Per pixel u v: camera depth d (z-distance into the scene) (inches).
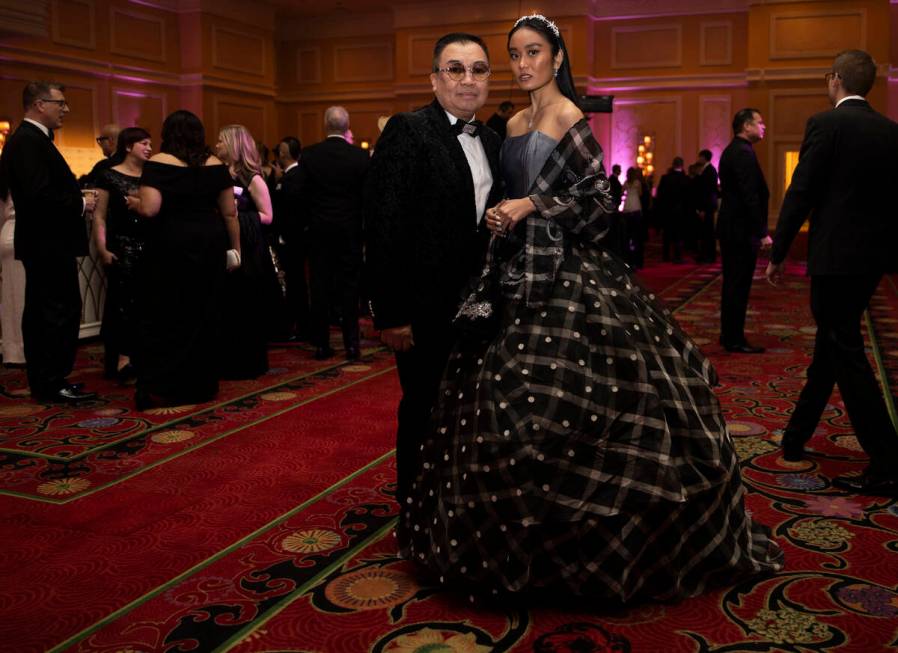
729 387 186.2
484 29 635.5
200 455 141.4
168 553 102.0
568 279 87.9
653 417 84.0
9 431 157.0
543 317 86.3
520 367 84.2
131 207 184.4
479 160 96.7
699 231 520.1
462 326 89.0
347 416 166.1
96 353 235.6
